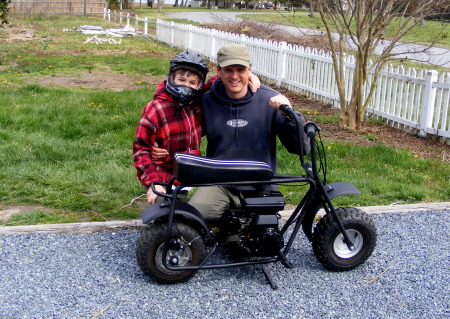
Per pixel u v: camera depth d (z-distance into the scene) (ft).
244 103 13.10
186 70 12.78
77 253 14.17
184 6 218.79
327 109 33.55
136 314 11.56
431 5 26.84
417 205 17.74
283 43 40.09
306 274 13.52
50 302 11.89
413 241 15.48
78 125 25.05
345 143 24.77
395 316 11.75
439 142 26.43
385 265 14.05
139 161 13.09
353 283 13.14
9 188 18.02
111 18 113.50
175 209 12.17
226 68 12.59
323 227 13.21
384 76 29.66
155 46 67.41
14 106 28.91
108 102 30.89
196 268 12.55
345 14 28.84
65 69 45.78
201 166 11.79
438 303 12.27
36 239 14.85
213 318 11.50
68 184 18.47
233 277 13.26
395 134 27.81
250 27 66.28
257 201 12.45
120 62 51.08
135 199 17.70
